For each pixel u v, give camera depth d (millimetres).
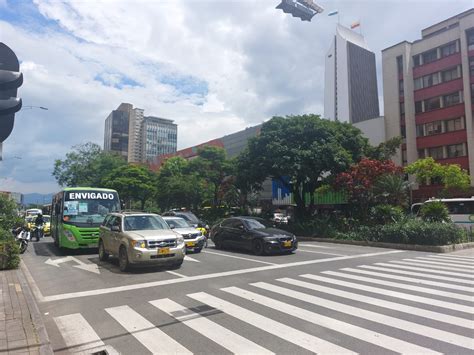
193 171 41125
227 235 15016
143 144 108062
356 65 91938
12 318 5477
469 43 33156
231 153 68062
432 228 15336
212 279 8641
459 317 5504
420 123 37031
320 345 4449
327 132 22875
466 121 32719
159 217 11539
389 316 5582
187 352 4309
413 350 4262
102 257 12109
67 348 4543
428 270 9812
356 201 21422
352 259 12070
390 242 16453
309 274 9203
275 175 25234
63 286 8219
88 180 56094
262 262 11375
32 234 20891
